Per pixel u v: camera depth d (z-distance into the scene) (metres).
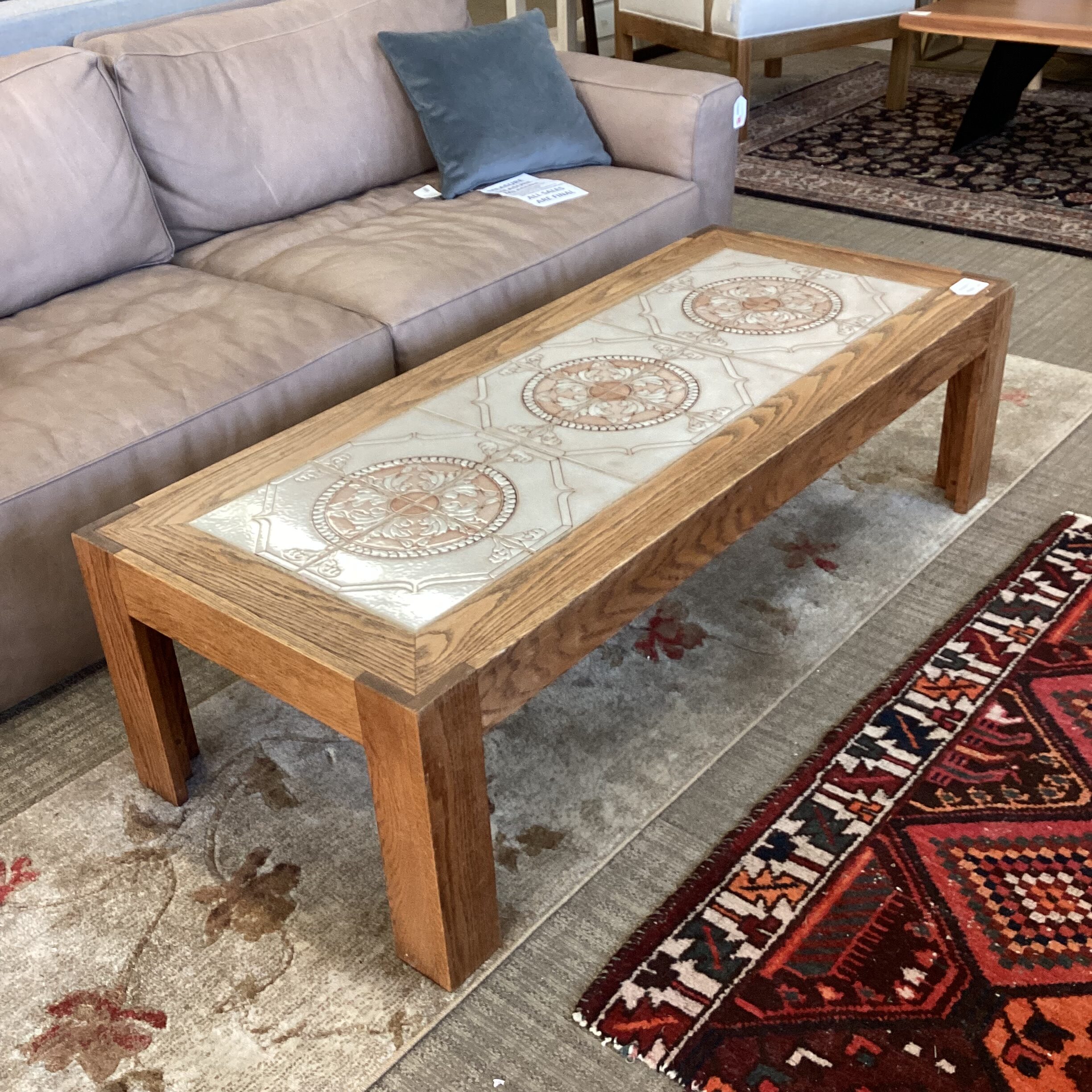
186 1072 1.27
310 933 1.43
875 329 1.83
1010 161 3.82
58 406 1.81
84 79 2.19
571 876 1.49
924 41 4.94
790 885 1.45
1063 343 2.74
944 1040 1.25
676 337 1.85
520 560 1.34
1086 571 1.98
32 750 1.75
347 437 1.62
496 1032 1.30
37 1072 1.28
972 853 1.48
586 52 5.04
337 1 2.62
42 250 2.15
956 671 1.78
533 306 2.36
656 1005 1.31
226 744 1.73
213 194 2.42
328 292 2.21
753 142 4.17
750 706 1.75
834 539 2.11
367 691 1.16
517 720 1.75
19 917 1.47
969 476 2.11
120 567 1.39
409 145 2.71
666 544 1.39
